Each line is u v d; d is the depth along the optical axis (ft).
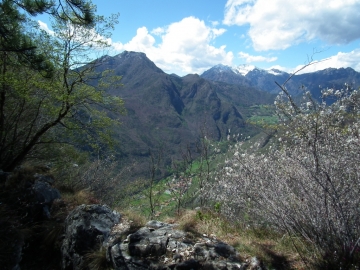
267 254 12.58
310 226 11.95
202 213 18.34
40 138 33.09
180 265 12.25
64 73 29.81
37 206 20.76
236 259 12.41
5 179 23.50
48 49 27.91
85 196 25.44
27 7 19.81
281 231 14.88
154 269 12.48
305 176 12.48
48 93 29.19
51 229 19.35
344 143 13.37
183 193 23.27
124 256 13.66
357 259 10.24
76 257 16.11
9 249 16.83
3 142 28.19
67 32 29.37
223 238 14.87
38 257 18.06
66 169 34.09
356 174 12.09
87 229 16.79
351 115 13.80
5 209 19.19
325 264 10.78
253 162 17.60
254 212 16.34
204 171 23.57
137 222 17.63
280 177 14.53
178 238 14.35
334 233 10.90
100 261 14.75
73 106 31.45
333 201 10.38
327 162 11.79
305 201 12.13
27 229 18.78
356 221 10.93
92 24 24.39
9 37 18.47
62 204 22.75
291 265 11.67
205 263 12.14
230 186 18.29
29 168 25.46
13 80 23.50
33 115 31.94
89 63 31.30
